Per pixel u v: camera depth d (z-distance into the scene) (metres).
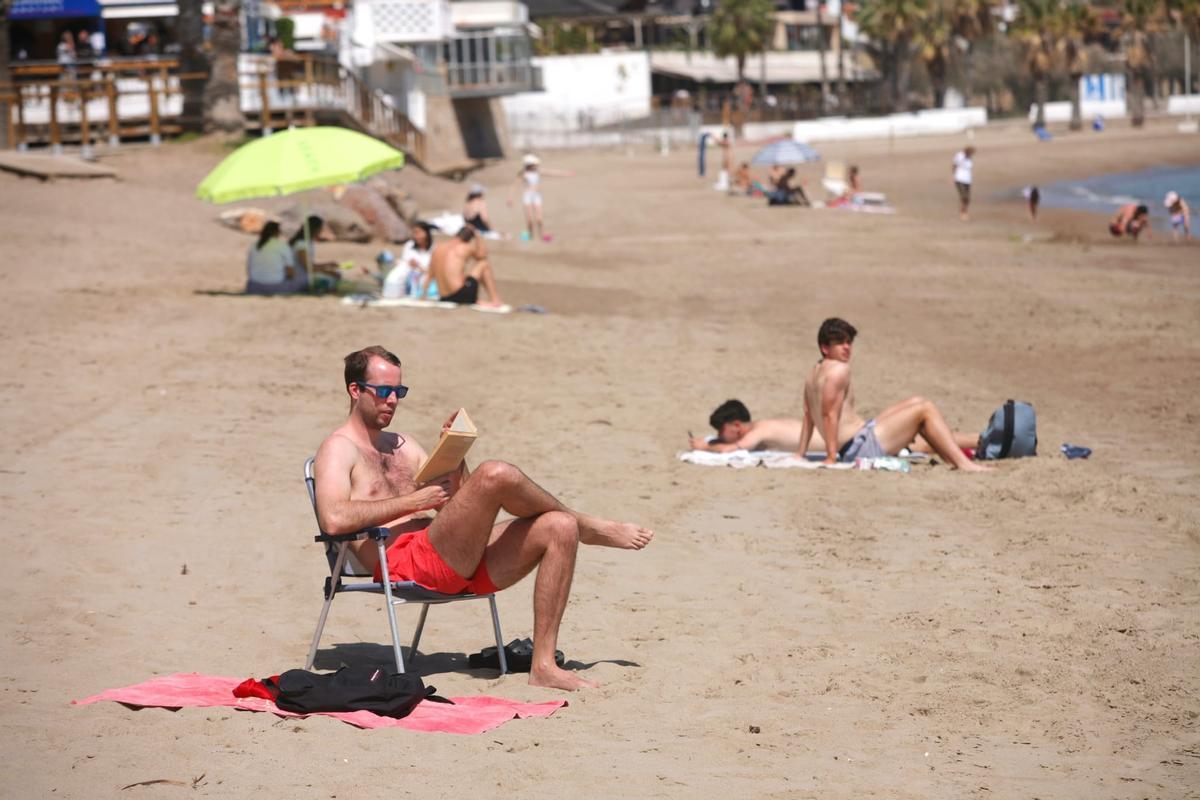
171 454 10.87
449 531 6.05
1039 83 91.31
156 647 6.55
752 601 7.66
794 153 46.19
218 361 15.06
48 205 27.47
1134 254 29.16
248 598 7.52
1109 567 8.23
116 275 21.48
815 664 6.50
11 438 11.15
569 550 6.15
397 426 12.27
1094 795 4.79
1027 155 69.31
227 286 21.05
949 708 5.83
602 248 31.02
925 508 9.86
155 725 5.28
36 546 8.24
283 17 49.56
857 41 122.44
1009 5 118.69
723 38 100.19
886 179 57.88
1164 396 14.59
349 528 5.97
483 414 13.16
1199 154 68.50
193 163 34.47
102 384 13.53
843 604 7.57
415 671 6.44
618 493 10.31
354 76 43.56
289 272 20.44
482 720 5.53
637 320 20.31
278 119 39.56
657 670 6.43
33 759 4.88
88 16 43.66
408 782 4.78
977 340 18.69
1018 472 10.93
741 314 21.33
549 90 93.56
